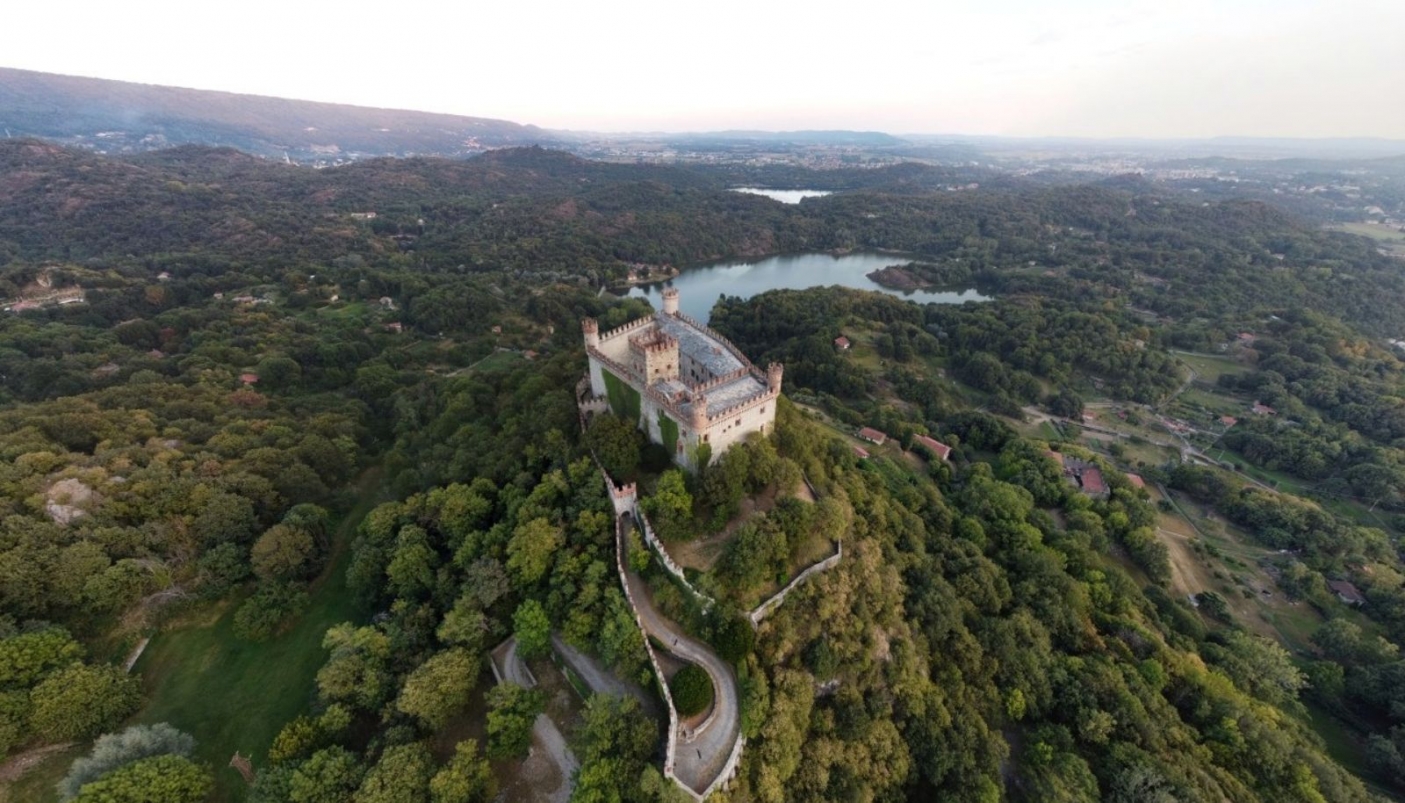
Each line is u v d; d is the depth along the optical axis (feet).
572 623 219.82
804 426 337.93
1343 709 311.27
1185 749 253.03
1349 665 330.95
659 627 227.20
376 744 195.31
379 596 263.70
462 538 269.44
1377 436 579.07
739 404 276.41
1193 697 283.79
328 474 356.59
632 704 193.98
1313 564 413.39
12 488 265.75
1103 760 244.83
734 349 339.77
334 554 302.66
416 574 254.27
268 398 461.37
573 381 379.96
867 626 243.60
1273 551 440.04
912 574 295.48
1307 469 532.73
